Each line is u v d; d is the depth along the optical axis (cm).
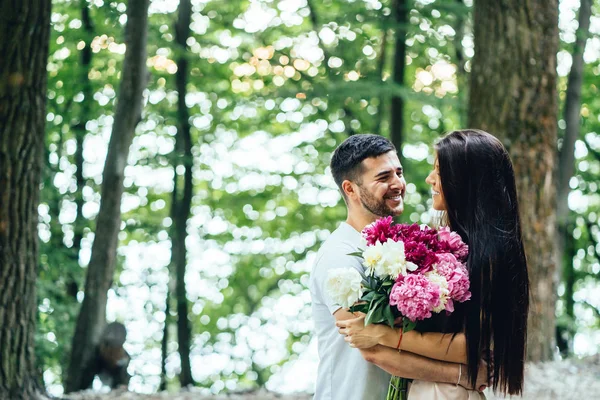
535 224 791
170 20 1506
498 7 802
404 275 324
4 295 704
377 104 1609
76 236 1461
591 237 1694
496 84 798
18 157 707
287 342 1925
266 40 1587
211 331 1900
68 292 1372
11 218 705
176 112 1447
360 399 352
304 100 1330
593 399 656
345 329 336
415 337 333
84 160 1545
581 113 1581
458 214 341
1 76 704
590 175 1631
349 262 355
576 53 1294
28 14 704
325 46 1545
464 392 337
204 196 1770
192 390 966
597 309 1686
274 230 1805
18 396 708
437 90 1614
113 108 1405
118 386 1026
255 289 1969
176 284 1439
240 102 1525
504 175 341
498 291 330
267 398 875
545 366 762
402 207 372
